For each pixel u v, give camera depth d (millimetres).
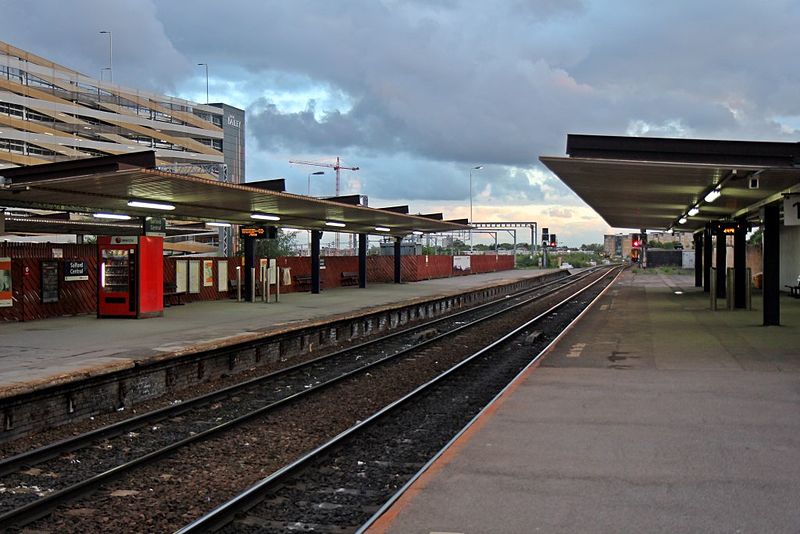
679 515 5332
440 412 11141
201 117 120562
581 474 6402
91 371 11188
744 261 25781
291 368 15039
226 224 28516
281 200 22469
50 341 15328
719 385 10812
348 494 7070
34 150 91188
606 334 18312
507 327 24844
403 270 51438
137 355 13062
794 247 34219
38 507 6527
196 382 14141
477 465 6707
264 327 18375
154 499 6973
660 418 8656
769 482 6105
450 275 62219
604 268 111562
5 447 9359
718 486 6012
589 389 10664
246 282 28266
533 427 8258
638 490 5926
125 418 11164
